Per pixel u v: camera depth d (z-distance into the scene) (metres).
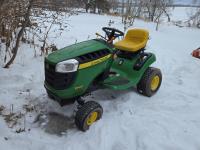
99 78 2.02
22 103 2.13
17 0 2.51
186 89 2.62
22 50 2.94
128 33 2.42
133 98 2.31
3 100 2.13
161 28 6.75
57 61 1.76
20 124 1.90
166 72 3.10
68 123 1.95
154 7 8.58
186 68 3.28
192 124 2.01
